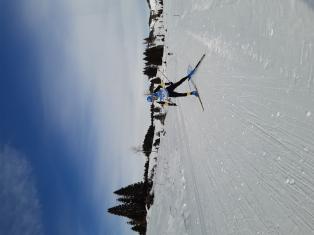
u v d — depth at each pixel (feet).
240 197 20.33
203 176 28.53
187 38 52.65
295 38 16.55
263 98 19.20
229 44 26.48
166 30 120.78
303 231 14.15
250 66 21.57
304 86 15.61
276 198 16.44
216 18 31.65
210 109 29.48
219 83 27.73
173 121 59.11
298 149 15.47
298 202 14.88
